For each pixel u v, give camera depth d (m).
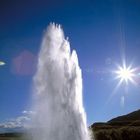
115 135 88.94
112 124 161.62
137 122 135.00
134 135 89.81
